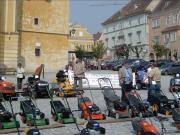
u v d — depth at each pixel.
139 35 84.25
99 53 88.19
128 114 13.91
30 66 44.66
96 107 13.70
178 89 19.89
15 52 41.44
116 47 92.88
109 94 14.55
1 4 41.06
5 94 17.47
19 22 43.91
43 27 45.56
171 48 71.94
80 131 10.77
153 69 18.66
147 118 13.96
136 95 14.59
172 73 43.44
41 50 45.41
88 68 58.41
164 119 13.45
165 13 75.00
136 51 80.88
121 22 92.75
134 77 24.98
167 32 73.44
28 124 12.48
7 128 11.86
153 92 14.76
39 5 45.28
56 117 13.27
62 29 46.81
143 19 82.50
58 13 46.53
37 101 18.58
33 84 19.28
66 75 21.80
